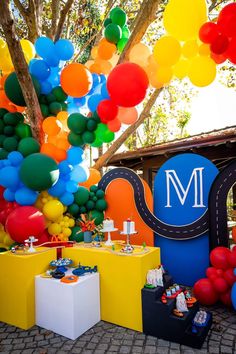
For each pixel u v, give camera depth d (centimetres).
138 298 313
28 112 388
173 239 464
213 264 379
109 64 446
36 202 407
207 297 369
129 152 725
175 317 290
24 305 326
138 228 495
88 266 353
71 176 422
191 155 459
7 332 319
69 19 656
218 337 297
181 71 340
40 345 288
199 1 275
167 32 299
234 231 373
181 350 274
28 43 413
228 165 412
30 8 491
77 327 302
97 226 428
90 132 400
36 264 340
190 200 455
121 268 326
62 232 418
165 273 358
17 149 389
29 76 346
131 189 503
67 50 368
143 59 355
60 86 407
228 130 565
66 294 303
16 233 361
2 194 418
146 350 275
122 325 325
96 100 394
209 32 272
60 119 420
